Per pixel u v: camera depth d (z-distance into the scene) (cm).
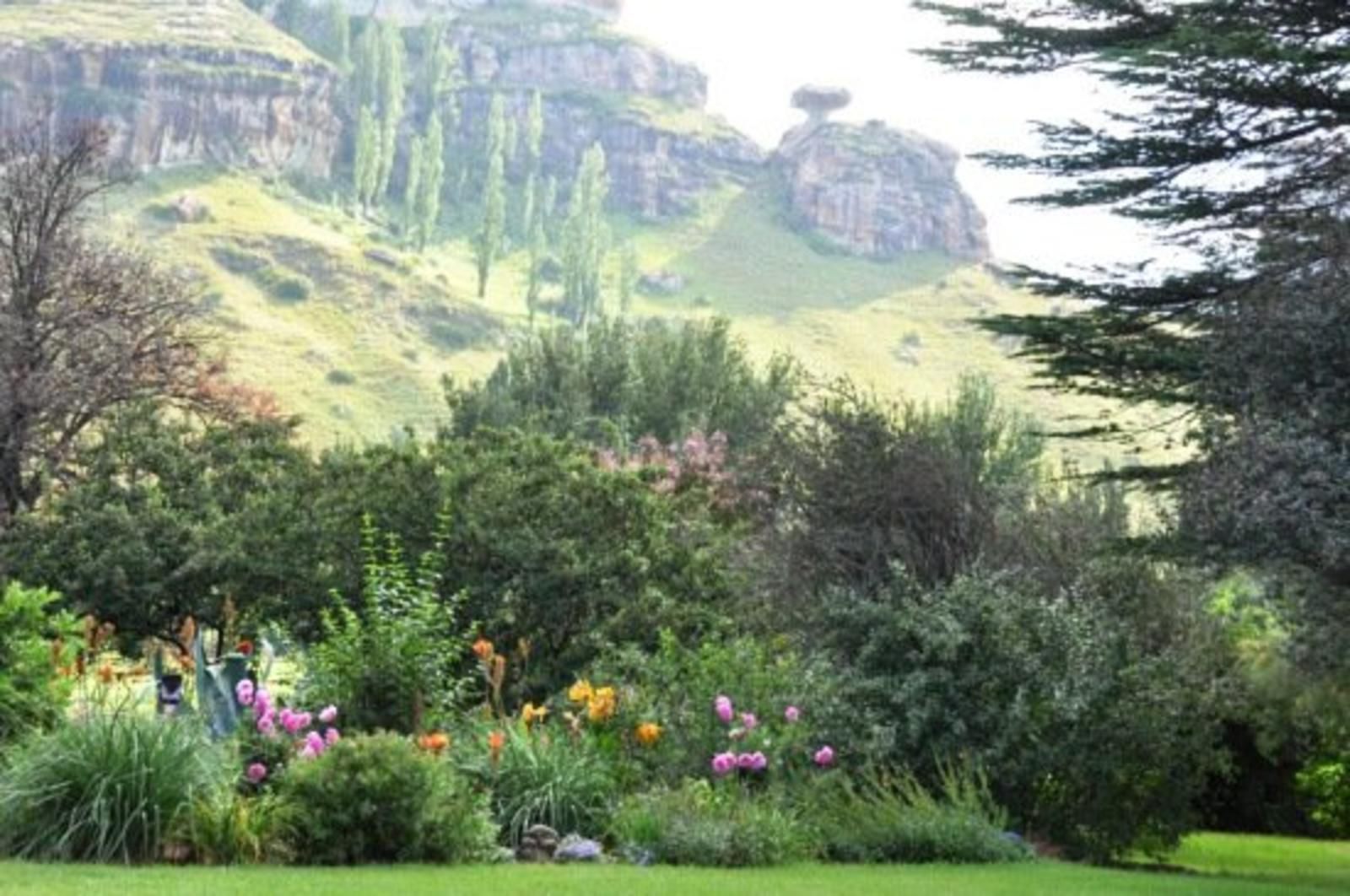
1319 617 1270
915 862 1191
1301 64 1549
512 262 18625
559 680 1788
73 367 2684
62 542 2050
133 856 968
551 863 1076
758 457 1780
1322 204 1659
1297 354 1256
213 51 18188
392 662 1295
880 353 17762
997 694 1384
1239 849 1738
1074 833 1391
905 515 1596
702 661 1411
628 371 4659
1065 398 14850
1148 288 1748
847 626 1452
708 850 1102
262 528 1966
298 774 1016
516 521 1883
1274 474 1161
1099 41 1762
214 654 2127
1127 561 1623
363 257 15125
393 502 1902
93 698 1144
